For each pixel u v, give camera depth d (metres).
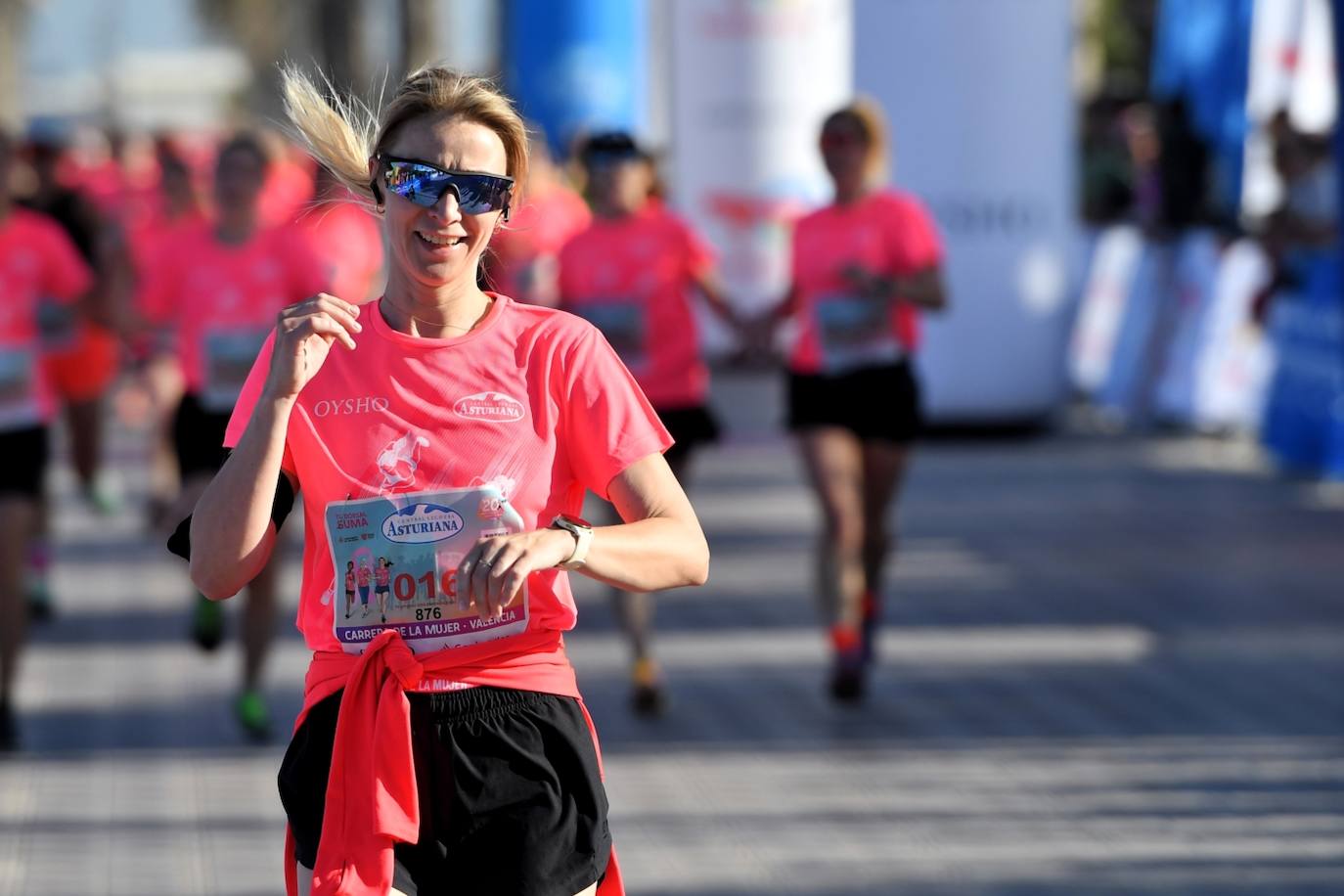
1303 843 13.57
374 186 7.77
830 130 17.62
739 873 13.12
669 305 18.20
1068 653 19.53
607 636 20.89
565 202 26.12
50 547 21.77
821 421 17.73
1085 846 13.58
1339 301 29.25
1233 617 21.02
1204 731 16.62
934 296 17.56
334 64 83.06
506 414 7.54
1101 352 38.88
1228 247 31.70
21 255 17.02
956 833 13.93
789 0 42.59
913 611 21.55
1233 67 33.19
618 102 45.06
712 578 23.62
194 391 16.86
